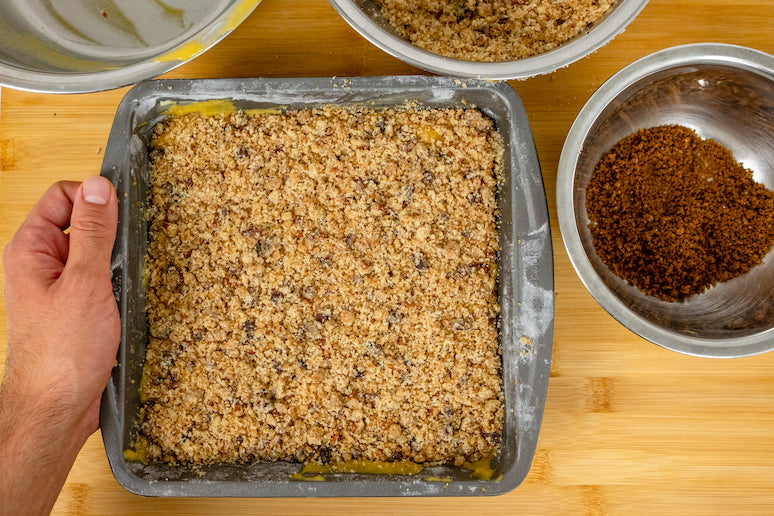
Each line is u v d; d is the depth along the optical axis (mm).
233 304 586
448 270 590
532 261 570
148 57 553
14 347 567
